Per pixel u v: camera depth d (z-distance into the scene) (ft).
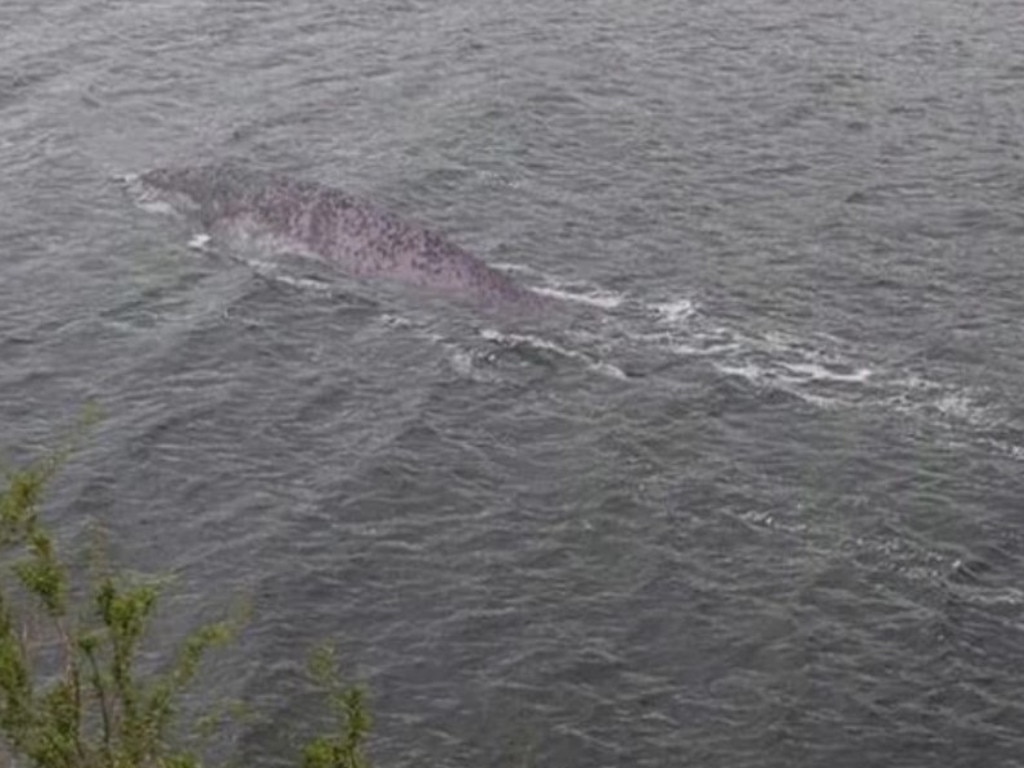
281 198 241.55
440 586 176.35
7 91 288.92
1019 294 231.71
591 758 156.35
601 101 286.46
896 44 312.71
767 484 191.83
